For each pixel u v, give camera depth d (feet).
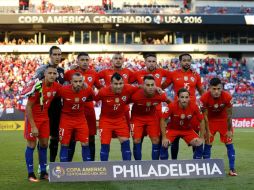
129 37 119.24
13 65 106.83
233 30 119.14
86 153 24.02
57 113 25.48
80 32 117.91
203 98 24.86
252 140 50.85
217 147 43.01
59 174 21.79
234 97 96.32
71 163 21.88
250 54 122.83
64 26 111.86
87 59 27.58
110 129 24.13
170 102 24.80
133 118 25.50
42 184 21.58
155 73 28.78
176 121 24.67
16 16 106.93
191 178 22.36
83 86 23.45
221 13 114.21
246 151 38.34
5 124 74.38
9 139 53.26
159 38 122.01
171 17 108.68
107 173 21.77
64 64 107.55
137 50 117.60
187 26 112.88
